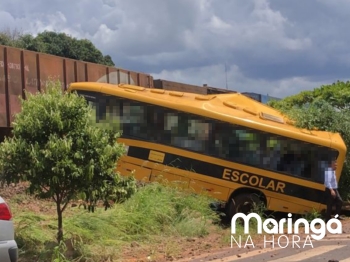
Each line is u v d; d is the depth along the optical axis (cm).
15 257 600
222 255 857
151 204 1046
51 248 783
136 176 1194
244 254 863
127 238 937
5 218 597
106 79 1719
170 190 1136
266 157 1212
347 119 1551
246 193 1206
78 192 779
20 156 762
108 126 865
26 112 791
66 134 782
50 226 881
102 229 916
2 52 1330
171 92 1288
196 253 884
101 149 782
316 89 2698
